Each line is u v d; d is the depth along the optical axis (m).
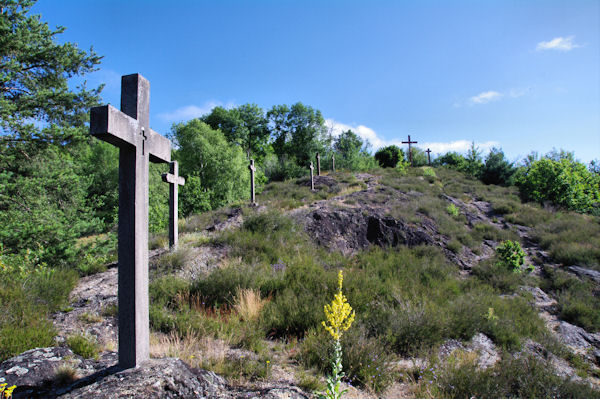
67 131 10.64
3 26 10.73
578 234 14.20
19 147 10.39
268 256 9.70
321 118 55.00
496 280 10.30
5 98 11.36
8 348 3.70
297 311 6.02
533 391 4.54
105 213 22.97
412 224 14.27
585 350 6.91
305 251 10.82
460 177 29.52
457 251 12.70
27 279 6.21
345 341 4.79
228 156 31.02
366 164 42.06
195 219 14.49
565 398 4.52
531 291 9.97
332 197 18.95
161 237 11.80
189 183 20.92
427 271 10.32
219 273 7.41
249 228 11.84
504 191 23.81
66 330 4.74
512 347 6.35
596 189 20.72
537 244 14.20
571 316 8.34
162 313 5.58
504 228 16.05
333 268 9.77
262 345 4.98
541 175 22.00
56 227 9.61
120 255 3.38
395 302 7.28
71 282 7.12
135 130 3.49
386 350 5.18
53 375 3.22
